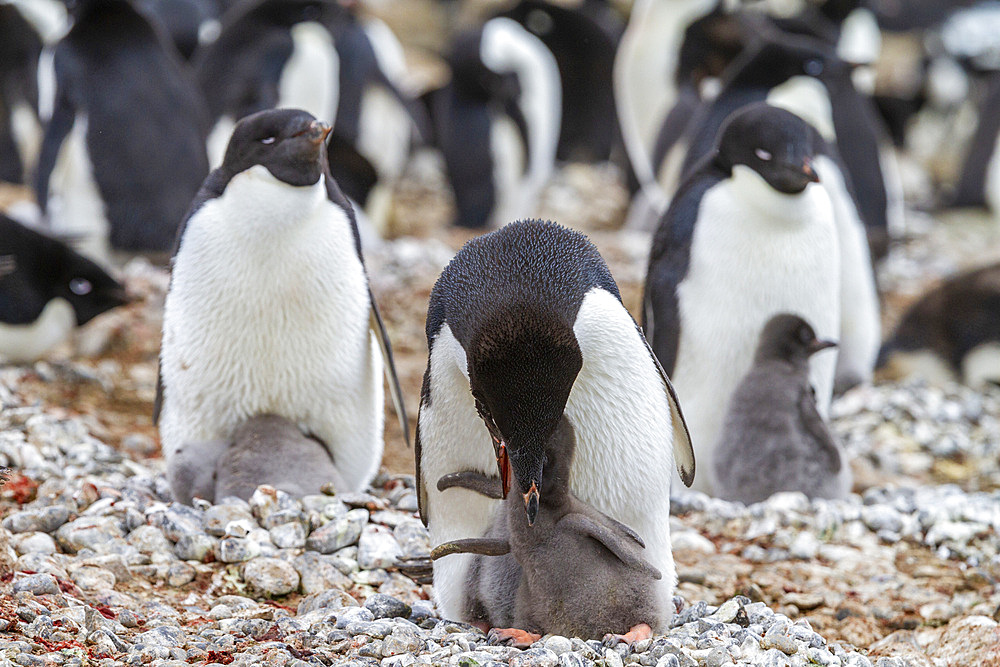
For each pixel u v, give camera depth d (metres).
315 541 9.38
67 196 19.94
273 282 10.07
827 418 12.87
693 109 25.12
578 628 7.48
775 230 11.73
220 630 7.93
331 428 10.79
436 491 7.99
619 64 30.88
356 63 24.98
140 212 19.78
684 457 8.25
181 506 9.70
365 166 25.25
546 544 7.38
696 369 12.16
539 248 7.38
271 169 9.88
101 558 8.89
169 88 20.19
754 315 11.91
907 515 11.70
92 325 16.69
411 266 21.69
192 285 10.16
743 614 8.55
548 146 30.64
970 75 43.12
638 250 24.23
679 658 7.34
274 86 22.05
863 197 19.98
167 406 10.69
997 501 12.27
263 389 10.46
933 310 18.58
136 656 7.21
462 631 7.89
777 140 11.45
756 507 11.38
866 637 9.36
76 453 11.68
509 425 6.97
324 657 7.45
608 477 7.82
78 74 19.66
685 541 10.82
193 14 28.25
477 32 28.47
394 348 17.88
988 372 18.22
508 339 6.97
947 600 9.91
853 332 15.55
